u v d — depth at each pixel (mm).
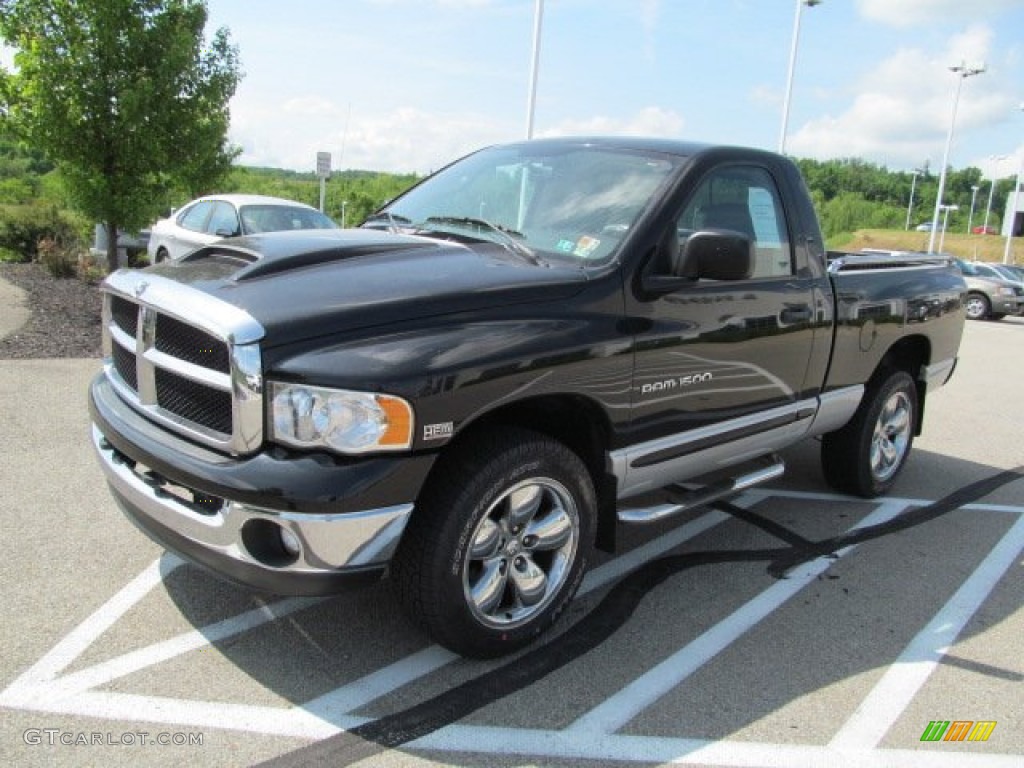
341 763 2639
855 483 5336
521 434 3102
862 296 4699
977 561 4547
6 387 6758
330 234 3684
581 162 4051
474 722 2879
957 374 11594
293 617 3479
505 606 3254
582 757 2742
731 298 3814
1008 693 3271
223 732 2740
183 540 2908
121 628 3314
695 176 3756
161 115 10680
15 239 17734
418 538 2912
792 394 4359
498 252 3545
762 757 2797
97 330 9523
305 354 2689
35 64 10125
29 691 2887
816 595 4020
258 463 2674
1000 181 119562
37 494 4582
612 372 3301
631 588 3979
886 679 3314
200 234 12070
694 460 3871
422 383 2725
